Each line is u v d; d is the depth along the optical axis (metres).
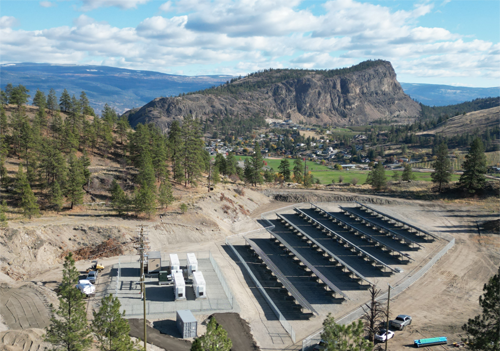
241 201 107.88
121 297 47.91
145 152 98.25
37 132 98.44
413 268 64.44
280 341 40.69
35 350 33.09
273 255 69.94
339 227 90.94
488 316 32.31
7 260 52.41
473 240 79.19
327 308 49.69
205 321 43.28
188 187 105.00
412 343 41.38
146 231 70.06
